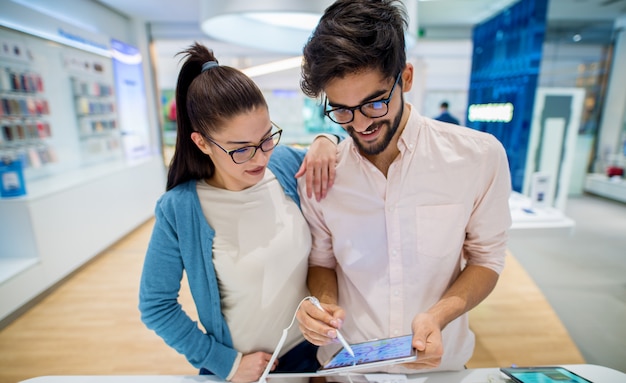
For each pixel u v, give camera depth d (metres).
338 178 0.92
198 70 0.79
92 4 4.17
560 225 2.39
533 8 4.07
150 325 0.87
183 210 0.83
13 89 3.13
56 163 3.62
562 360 2.15
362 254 0.93
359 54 0.62
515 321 2.53
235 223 0.88
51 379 0.90
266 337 0.96
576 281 3.09
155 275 0.84
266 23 1.70
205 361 0.88
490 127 5.14
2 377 2.03
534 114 4.38
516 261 3.49
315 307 0.79
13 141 3.13
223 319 0.92
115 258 3.57
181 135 0.85
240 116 0.72
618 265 3.39
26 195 2.72
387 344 0.75
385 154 0.88
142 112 5.18
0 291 2.40
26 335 2.38
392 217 0.88
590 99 6.01
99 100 4.29
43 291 2.81
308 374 0.81
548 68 5.91
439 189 0.86
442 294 0.93
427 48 5.87
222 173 0.87
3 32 3.02
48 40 3.46
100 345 2.29
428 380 0.86
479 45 5.41
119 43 4.53
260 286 0.89
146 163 4.61
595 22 5.51
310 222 1.00
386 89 0.69
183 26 5.19
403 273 0.90
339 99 0.70
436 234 0.87
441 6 4.64
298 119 6.50
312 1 1.30
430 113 7.88
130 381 0.89
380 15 0.64
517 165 4.54
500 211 0.88
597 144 6.16
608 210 5.13
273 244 0.90
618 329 2.43
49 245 2.81
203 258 0.86
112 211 3.74
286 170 1.01
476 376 0.87
